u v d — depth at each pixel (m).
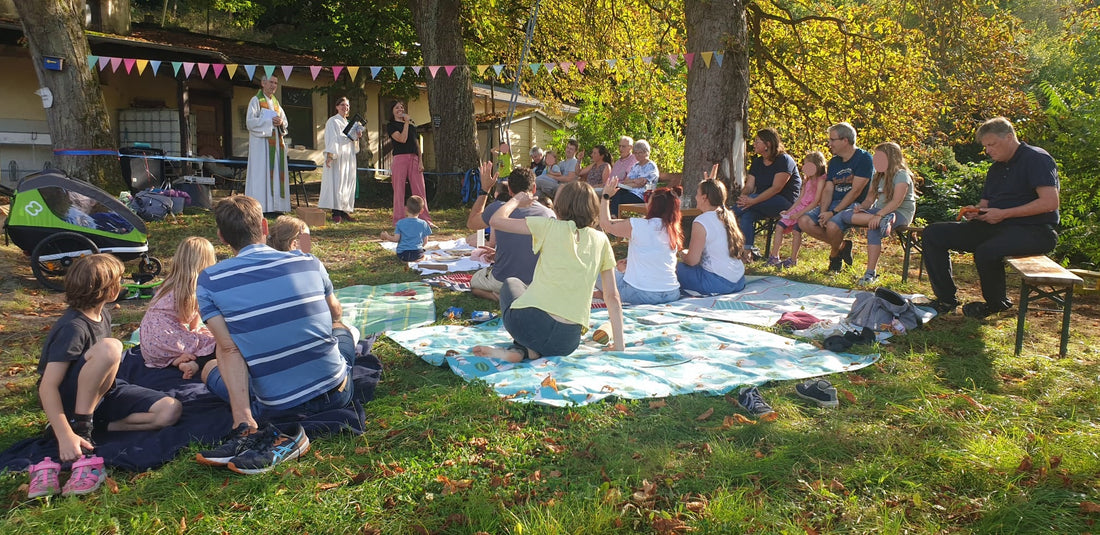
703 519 2.61
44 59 10.09
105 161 10.63
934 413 3.57
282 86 18.98
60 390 3.04
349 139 11.00
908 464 3.04
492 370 4.17
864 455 3.14
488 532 2.54
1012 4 21.72
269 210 10.45
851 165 7.27
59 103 10.25
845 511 2.67
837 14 13.16
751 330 5.12
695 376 4.10
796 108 13.90
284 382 3.28
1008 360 4.52
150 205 10.04
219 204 3.29
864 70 12.81
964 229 5.59
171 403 3.36
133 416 3.32
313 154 19.75
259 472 2.98
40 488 2.80
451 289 6.45
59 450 2.98
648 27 13.99
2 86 14.30
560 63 12.00
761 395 3.82
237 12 26.16
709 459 3.11
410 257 7.78
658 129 20.20
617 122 19.50
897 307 5.13
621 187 9.80
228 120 18.02
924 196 13.75
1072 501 2.70
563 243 4.27
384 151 21.61
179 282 3.93
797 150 13.86
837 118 13.25
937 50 11.85
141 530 2.60
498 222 4.35
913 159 12.98
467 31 18.56
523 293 4.40
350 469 3.02
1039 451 3.12
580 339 4.66
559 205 4.39
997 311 5.62
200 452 3.11
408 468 3.03
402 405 3.71
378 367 4.19
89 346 3.09
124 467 3.04
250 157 10.30
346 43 18.48
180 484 2.91
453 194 14.65
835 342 4.75
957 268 8.39
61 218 6.28
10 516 2.67
